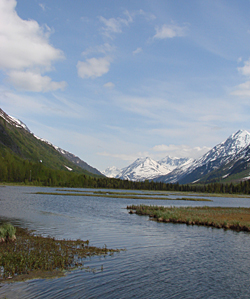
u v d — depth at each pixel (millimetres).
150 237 37250
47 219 48906
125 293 18484
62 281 19938
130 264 24469
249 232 44312
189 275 22469
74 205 79188
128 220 53750
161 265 24703
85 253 27109
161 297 18172
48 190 172875
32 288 18562
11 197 94062
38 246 28219
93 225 45375
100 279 20625
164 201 121938
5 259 23172
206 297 18453
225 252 30406
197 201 134750
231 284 20906
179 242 34781
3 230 30328
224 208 81438
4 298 16922
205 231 43750
